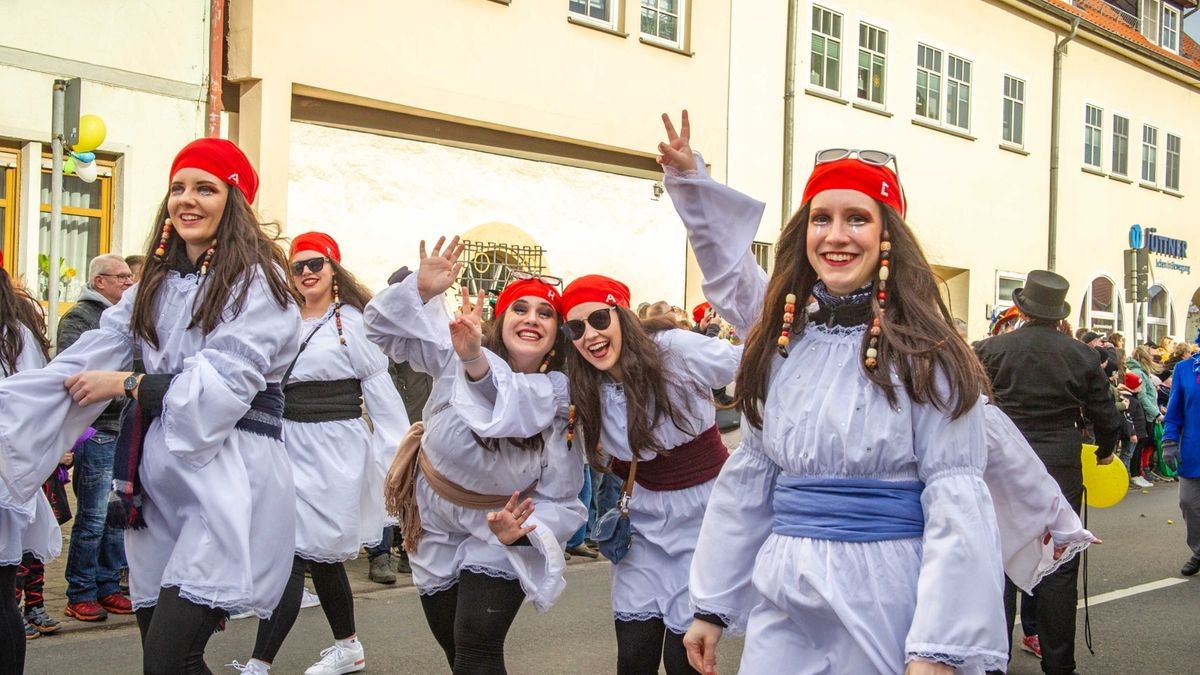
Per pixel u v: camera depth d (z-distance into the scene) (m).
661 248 15.85
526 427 3.82
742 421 2.88
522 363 4.05
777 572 2.61
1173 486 14.02
